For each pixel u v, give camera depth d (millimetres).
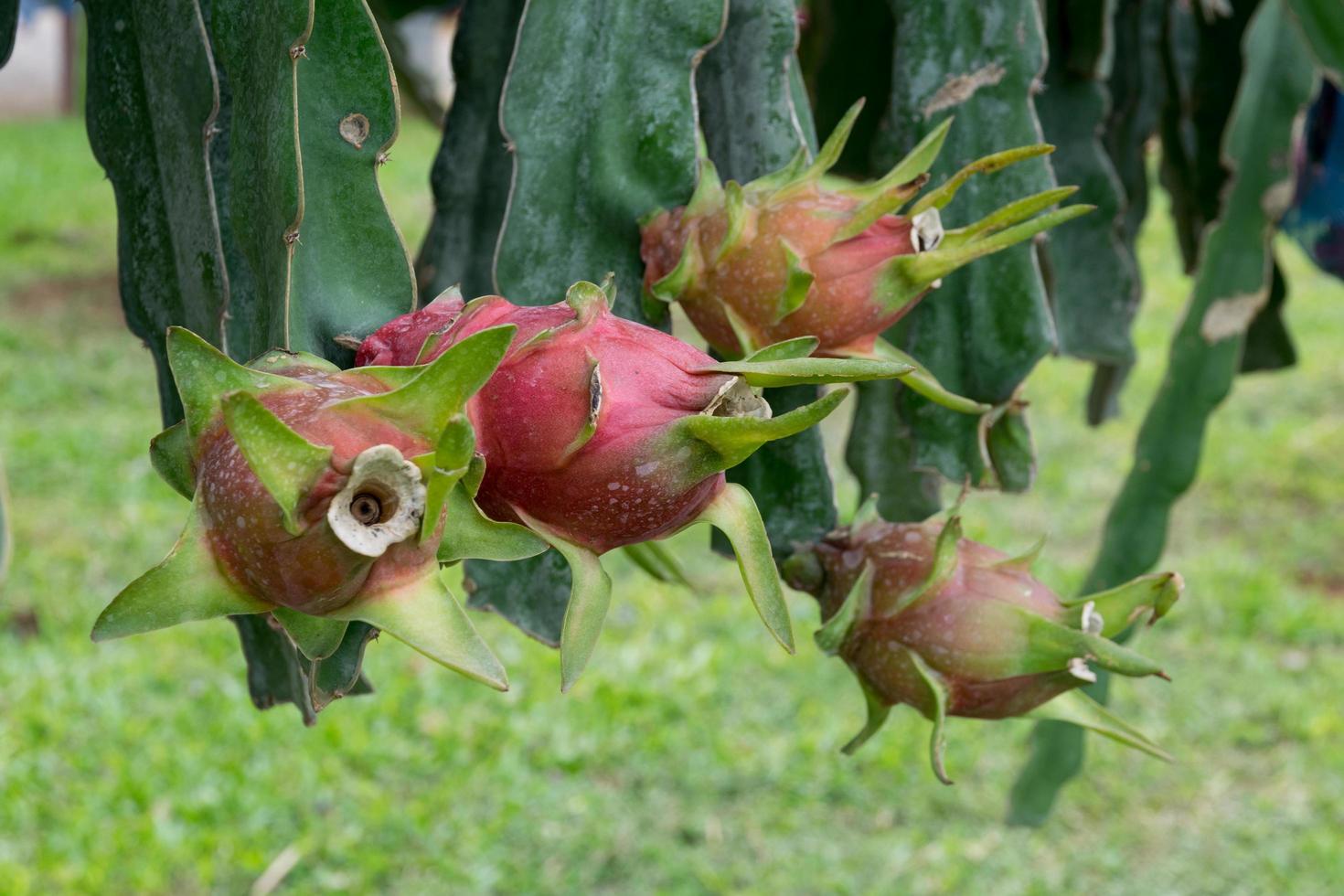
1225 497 5340
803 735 3836
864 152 1427
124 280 1042
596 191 1056
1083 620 1017
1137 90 1583
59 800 3438
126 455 5477
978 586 1025
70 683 3887
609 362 890
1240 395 6363
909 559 1039
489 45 1172
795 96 1135
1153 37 1564
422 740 3822
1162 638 4359
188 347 862
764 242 993
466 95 1181
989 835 3486
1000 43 1191
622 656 4203
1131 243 1651
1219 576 4676
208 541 855
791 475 1092
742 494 914
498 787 3609
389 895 3203
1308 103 1421
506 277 1061
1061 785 1593
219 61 1026
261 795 3486
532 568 1093
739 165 1116
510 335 837
